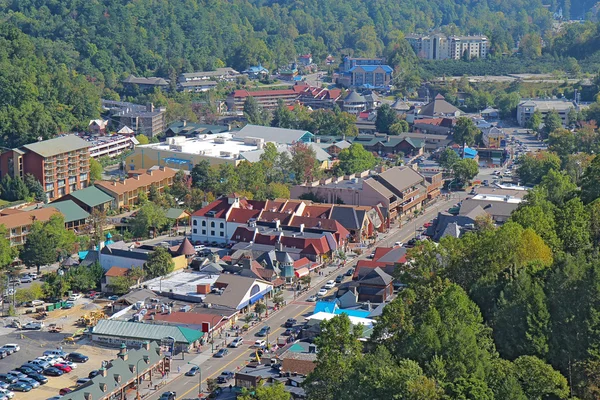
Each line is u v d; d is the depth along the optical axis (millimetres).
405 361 192750
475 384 188250
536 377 194750
